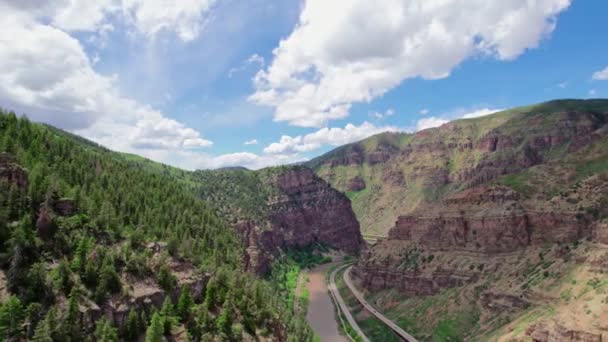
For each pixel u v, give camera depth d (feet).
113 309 402.11
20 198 429.79
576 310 425.28
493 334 536.01
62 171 554.87
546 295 535.60
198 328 437.17
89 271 410.93
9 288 364.58
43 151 573.74
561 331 408.87
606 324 387.75
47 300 374.22
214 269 549.13
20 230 395.96
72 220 460.14
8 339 332.80
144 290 440.86
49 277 386.73
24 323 347.97
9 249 387.34
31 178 453.17
